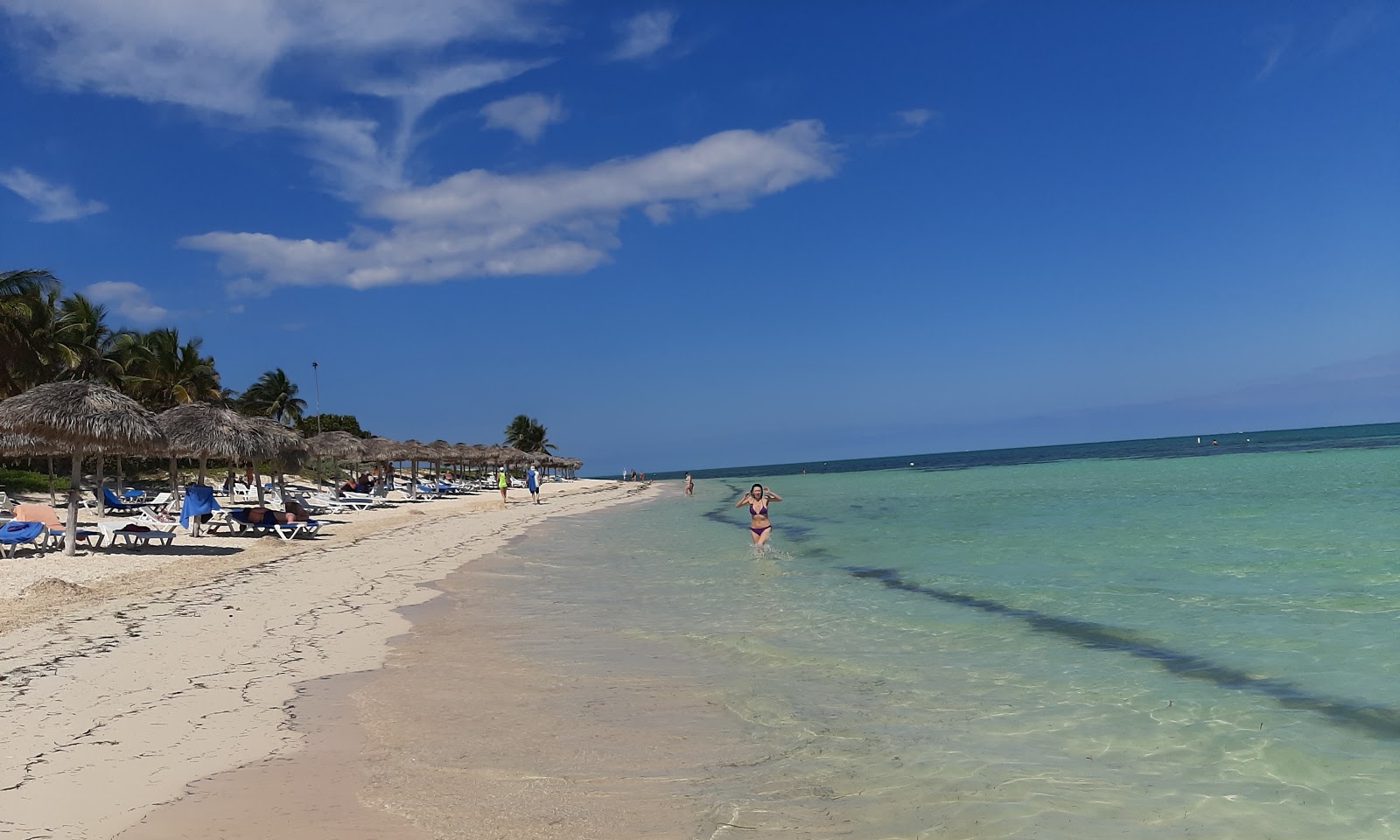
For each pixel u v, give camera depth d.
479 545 20.05
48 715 6.11
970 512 26.69
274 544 18.45
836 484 61.81
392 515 29.27
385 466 46.91
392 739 5.79
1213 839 4.26
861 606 10.97
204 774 5.07
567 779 5.10
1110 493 32.50
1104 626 9.34
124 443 14.83
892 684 7.24
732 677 7.53
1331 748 5.50
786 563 15.92
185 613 10.25
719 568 15.36
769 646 8.80
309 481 51.56
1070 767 5.27
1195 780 5.04
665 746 5.70
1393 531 16.30
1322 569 12.41
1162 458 76.88
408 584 13.32
